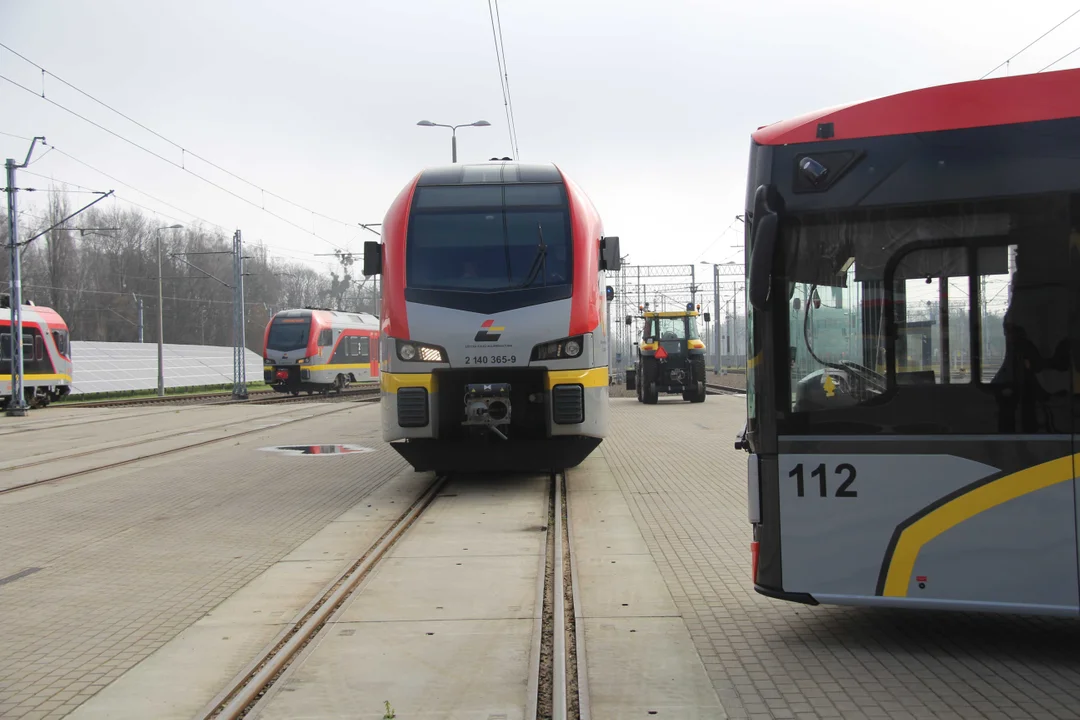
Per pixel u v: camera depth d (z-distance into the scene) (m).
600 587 6.84
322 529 9.34
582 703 4.55
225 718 4.50
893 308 5.32
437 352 10.75
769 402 5.47
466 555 7.99
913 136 5.36
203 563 7.93
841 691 4.73
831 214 5.43
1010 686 4.76
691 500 10.61
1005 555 5.09
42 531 9.34
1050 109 5.19
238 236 40.19
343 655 5.40
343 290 89.56
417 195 11.54
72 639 5.88
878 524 5.28
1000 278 5.17
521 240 11.16
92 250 70.81
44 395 33.88
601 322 11.56
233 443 17.75
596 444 11.46
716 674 5.01
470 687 4.88
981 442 5.14
